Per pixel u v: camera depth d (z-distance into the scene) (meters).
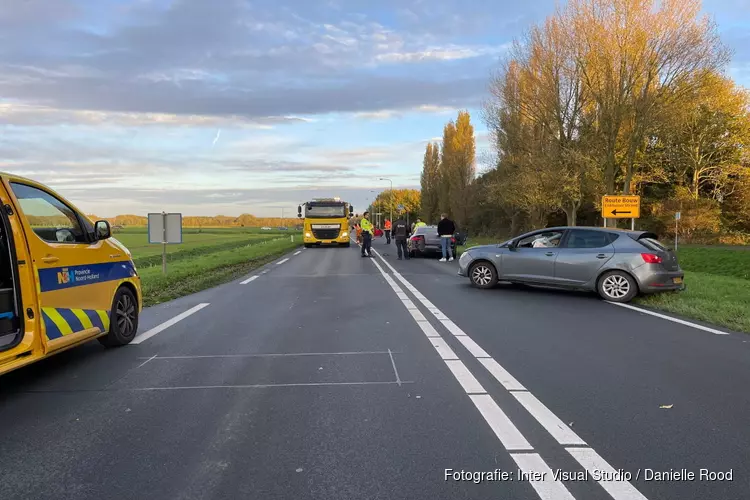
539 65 30.28
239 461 3.71
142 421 4.44
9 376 5.74
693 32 24.91
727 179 37.62
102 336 6.82
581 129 29.72
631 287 10.77
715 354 6.62
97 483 3.41
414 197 113.25
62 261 5.71
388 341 7.36
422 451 3.87
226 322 8.80
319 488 3.35
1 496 3.25
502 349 6.88
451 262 22.44
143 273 16.30
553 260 11.73
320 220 35.97
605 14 26.80
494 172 40.34
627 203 21.42
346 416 4.54
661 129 26.81
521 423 4.38
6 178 5.11
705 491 3.31
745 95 37.19
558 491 3.31
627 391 5.18
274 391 5.22
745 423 4.37
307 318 9.15
